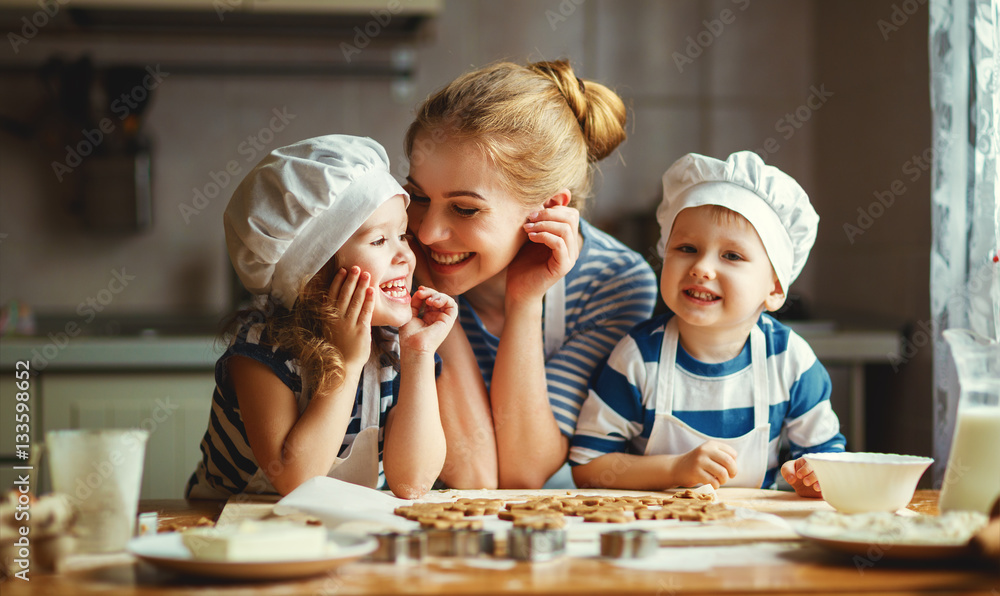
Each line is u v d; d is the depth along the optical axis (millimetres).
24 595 577
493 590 579
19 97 2439
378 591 578
